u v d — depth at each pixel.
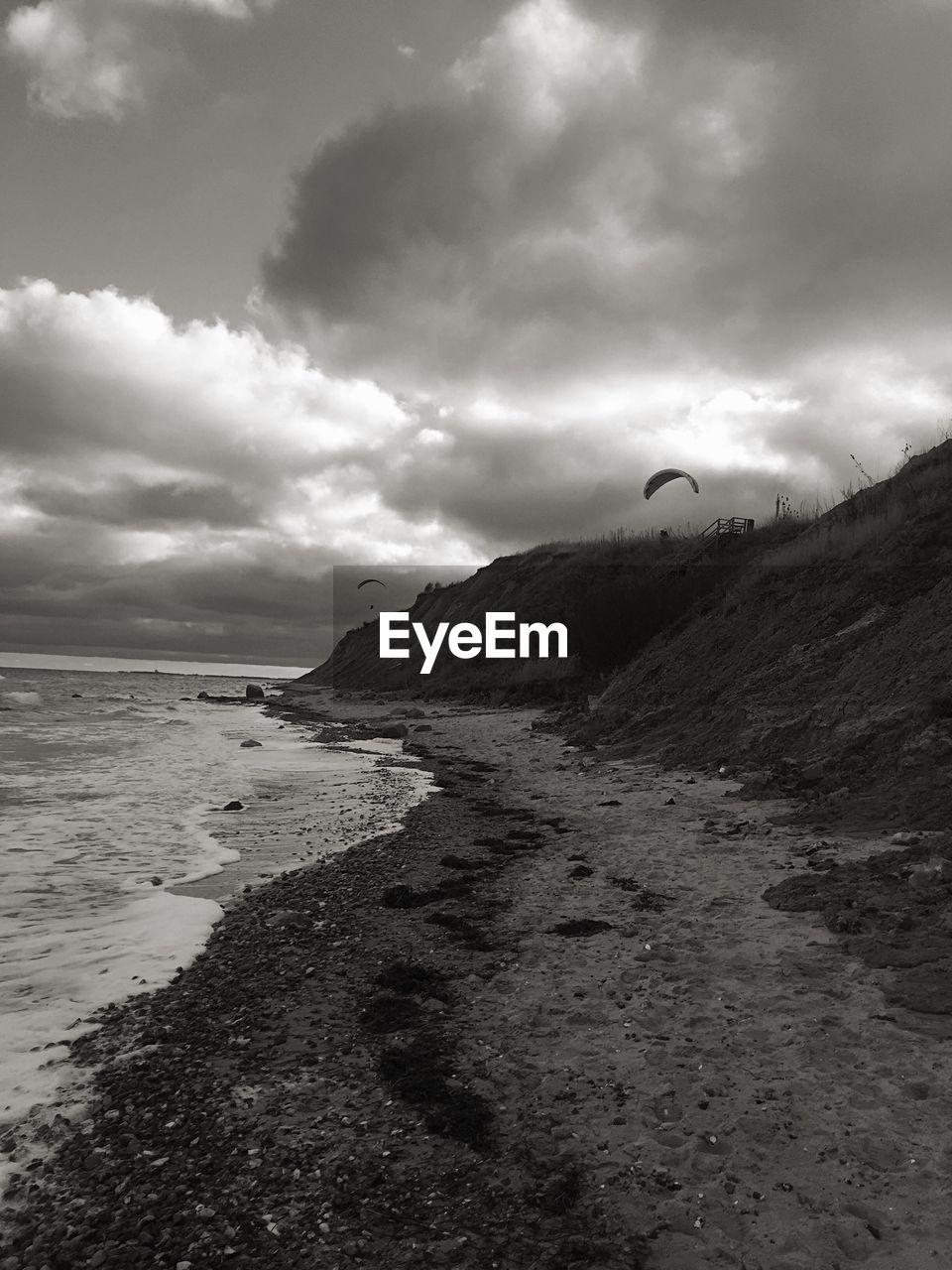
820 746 11.14
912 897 5.93
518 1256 2.74
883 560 15.30
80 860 8.76
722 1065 3.99
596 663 32.28
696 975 5.13
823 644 14.02
